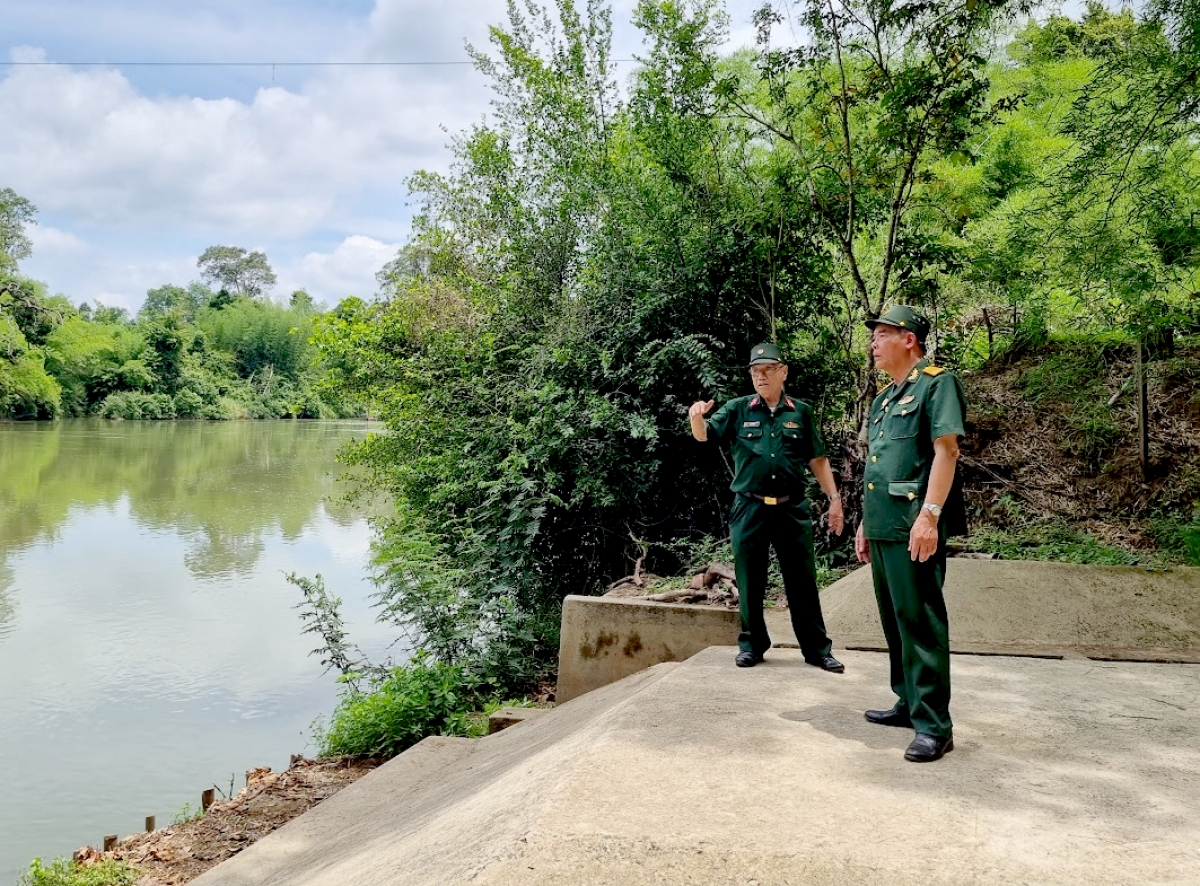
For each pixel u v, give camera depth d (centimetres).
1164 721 376
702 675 445
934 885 224
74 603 1318
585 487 981
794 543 460
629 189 1028
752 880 225
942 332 1003
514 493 1023
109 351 6756
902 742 336
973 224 1110
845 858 235
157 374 6956
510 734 554
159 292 12300
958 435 318
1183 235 785
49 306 6544
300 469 3164
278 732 867
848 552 864
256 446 4172
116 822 683
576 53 1207
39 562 1585
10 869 605
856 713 376
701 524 1050
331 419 7800
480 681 808
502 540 995
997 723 370
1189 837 254
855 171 846
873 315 852
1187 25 724
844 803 273
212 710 921
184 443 4256
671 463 1061
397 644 1120
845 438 984
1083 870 232
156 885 513
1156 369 948
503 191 1262
